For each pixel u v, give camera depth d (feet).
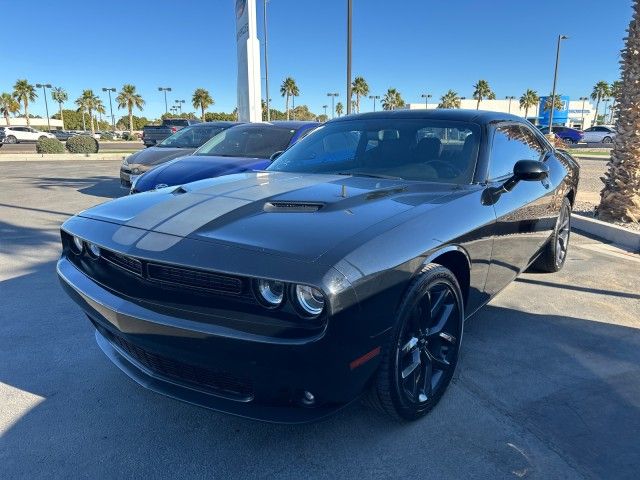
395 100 228.22
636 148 23.09
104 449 7.94
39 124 372.17
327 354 6.41
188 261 6.85
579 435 8.31
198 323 6.86
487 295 10.70
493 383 9.82
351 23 46.98
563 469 7.54
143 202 9.17
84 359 10.72
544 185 13.32
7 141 152.05
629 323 12.69
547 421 8.66
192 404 7.46
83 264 8.84
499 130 11.90
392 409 7.94
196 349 6.89
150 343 7.32
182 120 85.71
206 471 7.47
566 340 11.71
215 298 6.92
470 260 9.19
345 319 6.42
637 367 10.53
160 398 9.33
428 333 8.51
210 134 32.22
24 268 16.75
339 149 12.18
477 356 10.89
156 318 7.13
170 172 21.52
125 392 9.52
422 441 8.13
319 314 6.40
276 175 11.23
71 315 12.93
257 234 7.23
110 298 7.83
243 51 53.78
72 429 8.41
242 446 8.02
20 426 8.48
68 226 8.93
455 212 8.82
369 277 6.70
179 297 7.18
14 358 10.73
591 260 18.24
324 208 8.18
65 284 8.87
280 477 7.36
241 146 24.72
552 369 10.39
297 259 6.54
